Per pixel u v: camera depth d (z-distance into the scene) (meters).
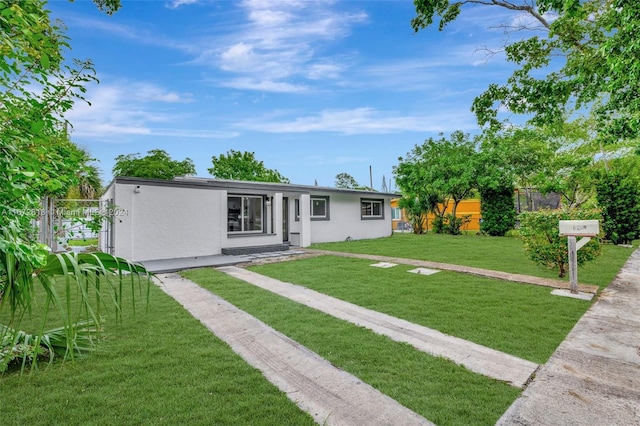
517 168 16.52
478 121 9.40
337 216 15.30
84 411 2.47
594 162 16.66
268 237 12.45
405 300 5.55
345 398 2.72
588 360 3.40
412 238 16.17
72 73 2.95
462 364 3.31
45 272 1.84
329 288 6.40
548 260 7.25
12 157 1.82
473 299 5.56
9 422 2.33
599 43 7.38
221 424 2.36
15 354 2.85
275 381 2.99
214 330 4.25
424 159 18.97
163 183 9.62
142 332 4.09
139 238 9.38
